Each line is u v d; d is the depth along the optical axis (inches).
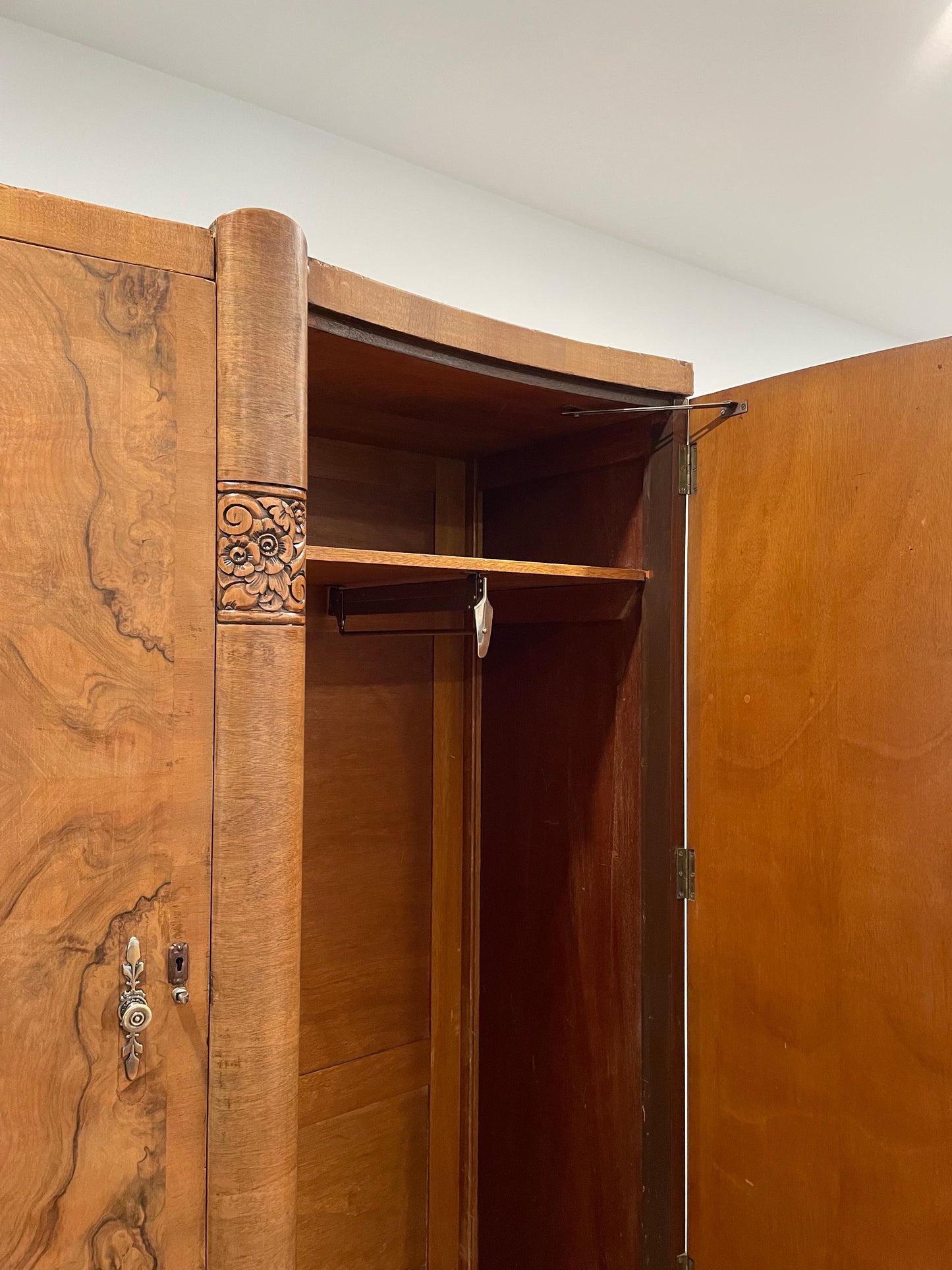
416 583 54.1
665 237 88.0
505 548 67.7
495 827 69.0
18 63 55.1
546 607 62.7
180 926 34.0
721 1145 52.5
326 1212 62.2
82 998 32.3
